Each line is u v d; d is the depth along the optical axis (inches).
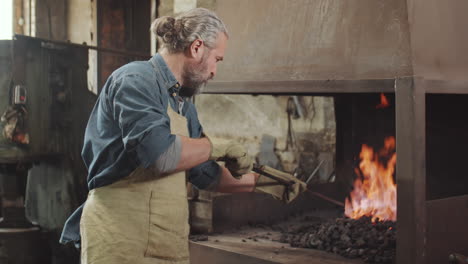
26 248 130.2
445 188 102.7
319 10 79.3
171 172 59.6
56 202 140.7
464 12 76.9
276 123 168.4
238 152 65.7
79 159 141.3
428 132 105.0
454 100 100.1
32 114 129.3
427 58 69.6
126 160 61.2
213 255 84.8
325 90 77.4
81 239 64.2
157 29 65.1
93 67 153.5
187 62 64.8
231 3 92.1
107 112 62.1
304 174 160.9
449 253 71.5
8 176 130.0
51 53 134.0
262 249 83.9
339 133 124.9
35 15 155.6
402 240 67.2
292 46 82.7
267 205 106.0
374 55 71.9
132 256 61.7
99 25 156.6
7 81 125.9
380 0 71.2
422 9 69.7
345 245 84.1
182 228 65.4
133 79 60.1
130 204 62.0
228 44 92.0
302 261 76.9
